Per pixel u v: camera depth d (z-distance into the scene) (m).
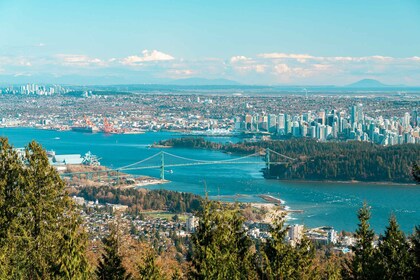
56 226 46.75
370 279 45.75
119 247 51.66
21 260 43.19
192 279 43.62
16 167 48.41
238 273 43.03
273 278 43.44
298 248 47.94
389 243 46.78
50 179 48.75
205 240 44.19
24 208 46.66
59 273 41.38
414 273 43.03
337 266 56.62
